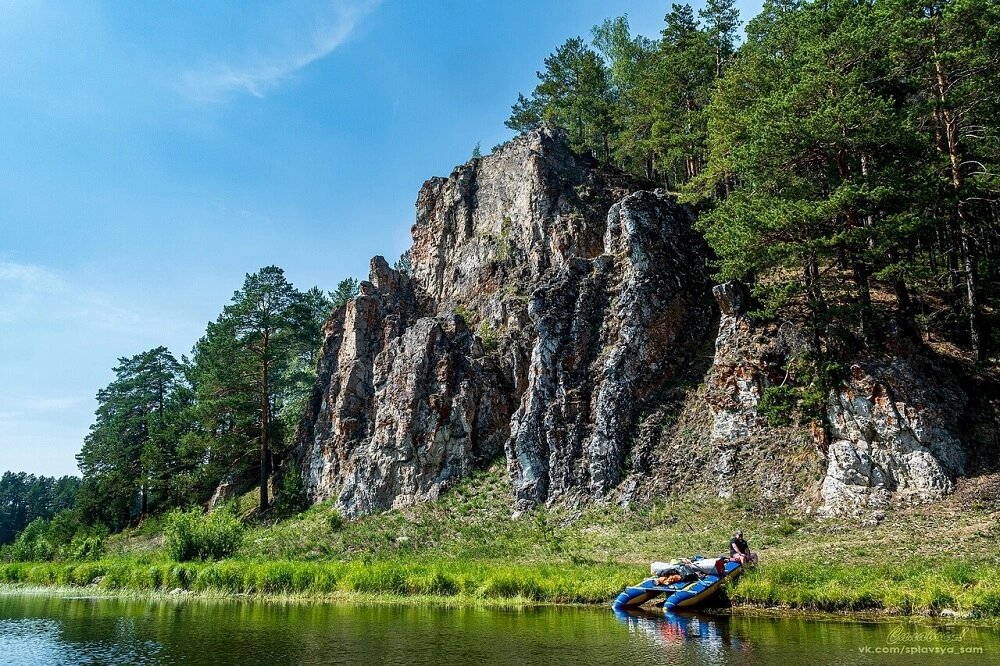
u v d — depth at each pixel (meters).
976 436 31.16
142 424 81.69
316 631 19.92
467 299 56.44
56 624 22.77
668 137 54.12
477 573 28.84
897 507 29.73
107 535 67.94
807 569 23.94
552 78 72.62
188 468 68.75
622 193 57.25
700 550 30.72
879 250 31.48
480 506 41.88
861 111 31.77
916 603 19.88
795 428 36.28
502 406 47.97
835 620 19.38
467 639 18.00
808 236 33.69
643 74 60.41
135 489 75.12
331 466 53.75
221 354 61.94
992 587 19.16
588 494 38.88
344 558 39.62
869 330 34.38
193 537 39.53
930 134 35.59
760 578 23.25
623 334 43.97
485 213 62.16
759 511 33.25
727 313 41.00
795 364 35.50
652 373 42.97
